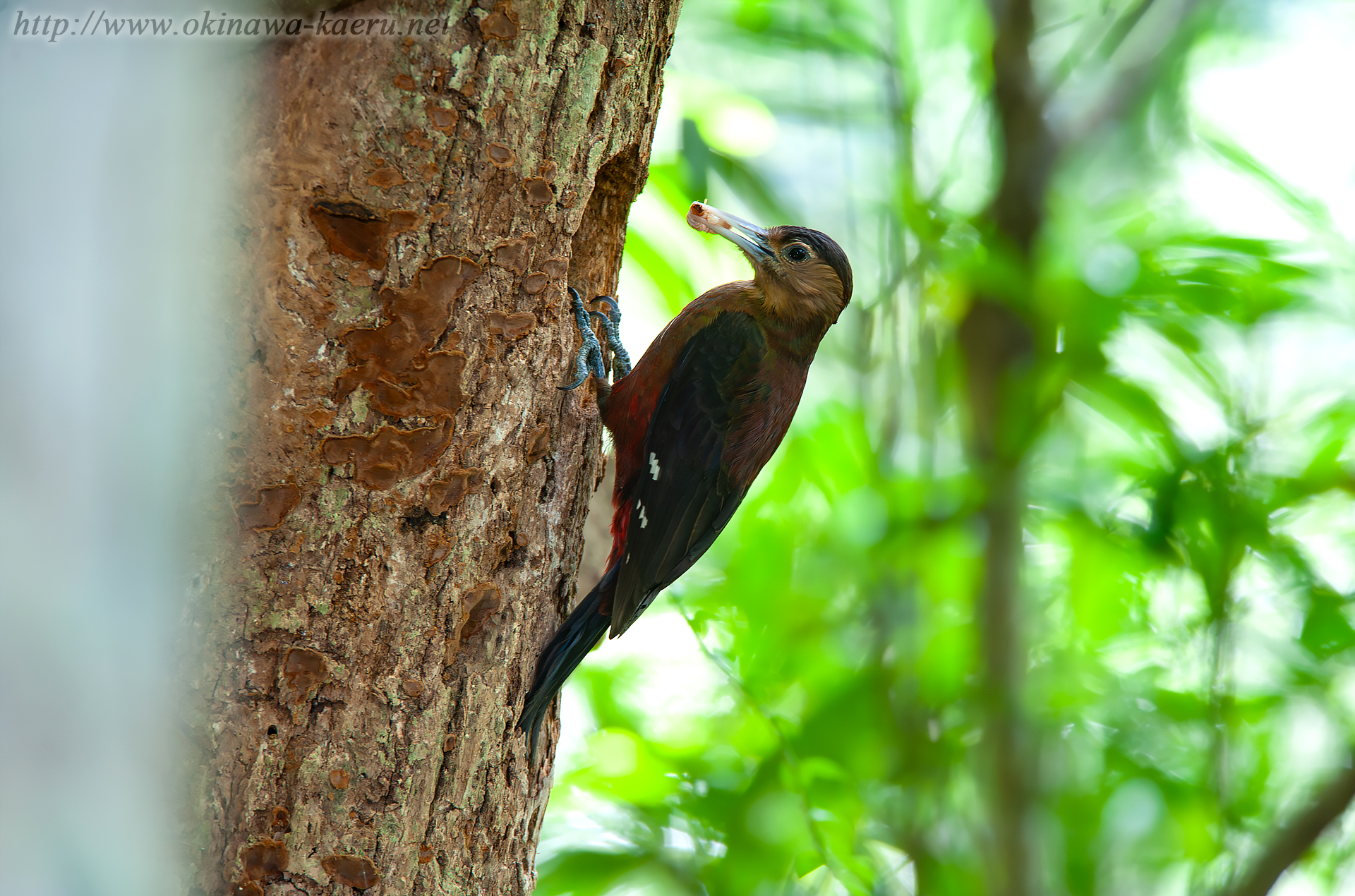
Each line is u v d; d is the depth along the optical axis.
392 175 4.32
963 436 8.77
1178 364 7.15
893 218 8.31
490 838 4.84
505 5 4.45
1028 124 8.95
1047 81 9.66
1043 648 8.38
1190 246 6.91
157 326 3.28
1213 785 7.12
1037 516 7.79
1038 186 8.82
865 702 7.80
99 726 2.93
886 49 8.63
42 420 2.82
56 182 2.95
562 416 5.22
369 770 4.41
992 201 8.94
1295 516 7.12
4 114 2.94
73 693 2.85
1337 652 6.96
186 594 4.04
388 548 4.46
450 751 4.66
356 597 4.41
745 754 7.32
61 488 2.84
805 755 7.40
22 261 2.88
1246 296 6.65
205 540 4.11
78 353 2.91
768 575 7.44
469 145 4.48
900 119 8.28
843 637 8.28
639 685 8.02
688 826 6.93
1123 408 6.84
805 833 6.77
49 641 2.79
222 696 4.17
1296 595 7.17
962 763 8.56
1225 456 6.74
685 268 7.92
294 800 4.28
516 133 4.56
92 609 2.91
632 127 5.17
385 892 4.43
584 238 5.81
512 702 4.98
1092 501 7.39
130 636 3.06
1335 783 7.22
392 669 4.48
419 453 4.49
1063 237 8.42
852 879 6.58
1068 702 7.64
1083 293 6.83
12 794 2.72
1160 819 7.38
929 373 8.28
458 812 4.68
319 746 4.33
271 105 4.12
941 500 7.66
